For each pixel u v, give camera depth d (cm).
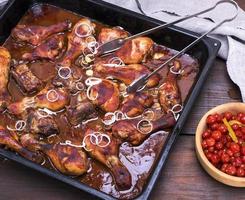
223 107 101
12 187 99
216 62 112
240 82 107
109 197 89
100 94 101
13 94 105
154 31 108
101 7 111
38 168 92
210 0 117
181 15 116
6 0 116
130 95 103
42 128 99
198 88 100
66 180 91
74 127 101
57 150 96
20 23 114
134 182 96
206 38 105
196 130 100
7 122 102
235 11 114
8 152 94
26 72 105
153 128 99
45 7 116
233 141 98
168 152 93
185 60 108
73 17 115
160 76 106
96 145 97
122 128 98
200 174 100
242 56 110
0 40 111
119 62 107
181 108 103
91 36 110
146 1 117
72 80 105
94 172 97
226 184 98
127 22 111
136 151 99
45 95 102
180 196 99
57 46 109
